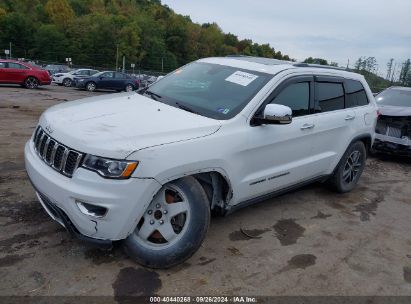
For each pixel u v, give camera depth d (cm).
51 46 9481
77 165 305
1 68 1952
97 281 316
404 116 802
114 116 355
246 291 323
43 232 379
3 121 924
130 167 299
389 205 562
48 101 1488
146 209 316
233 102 397
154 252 332
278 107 376
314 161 480
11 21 9288
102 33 9800
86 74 2897
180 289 317
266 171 416
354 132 543
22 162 585
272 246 401
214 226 431
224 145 356
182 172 324
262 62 470
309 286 339
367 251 413
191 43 11925
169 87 452
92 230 309
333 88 515
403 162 853
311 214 495
